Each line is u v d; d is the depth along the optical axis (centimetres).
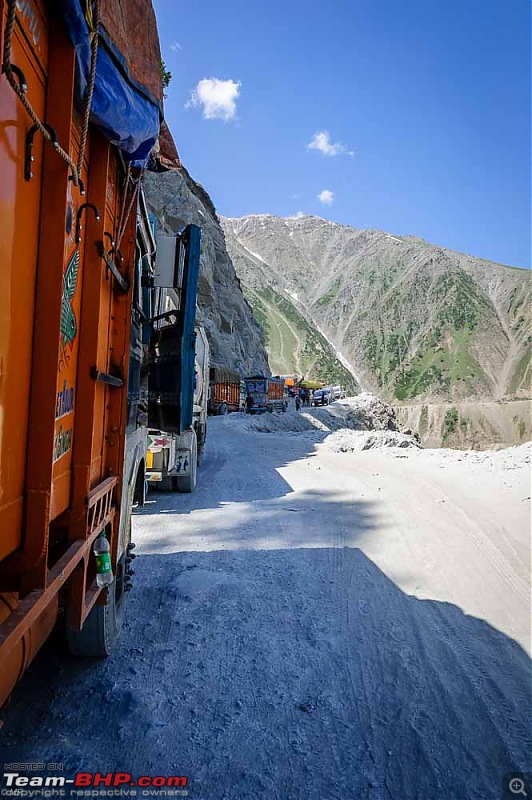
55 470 275
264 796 287
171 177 5200
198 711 360
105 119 302
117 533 414
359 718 358
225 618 501
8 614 228
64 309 277
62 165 242
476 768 314
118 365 411
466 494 1084
